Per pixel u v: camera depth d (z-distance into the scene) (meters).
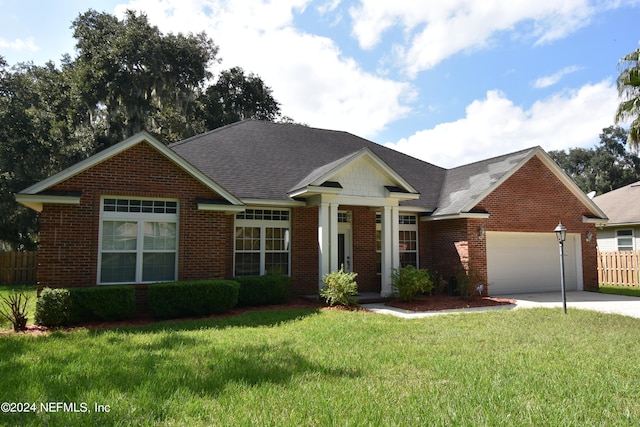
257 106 38.84
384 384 5.37
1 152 23.92
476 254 15.70
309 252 15.28
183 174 11.93
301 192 13.65
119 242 11.25
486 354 6.96
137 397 4.82
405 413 4.41
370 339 8.11
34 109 24.83
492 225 16.08
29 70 28.67
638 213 21.98
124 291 10.27
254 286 12.64
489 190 15.79
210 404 4.64
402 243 17.25
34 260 22.53
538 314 11.33
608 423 4.21
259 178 15.05
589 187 53.19
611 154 52.75
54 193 10.28
